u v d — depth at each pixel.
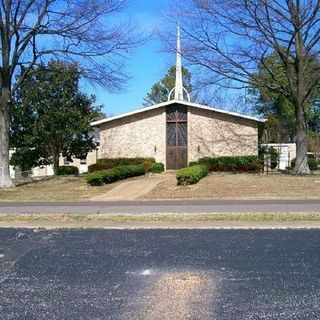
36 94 33.09
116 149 34.28
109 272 8.11
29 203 18.62
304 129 29.42
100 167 32.62
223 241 10.37
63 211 15.84
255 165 31.50
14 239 11.14
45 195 21.56
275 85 30.62
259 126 35.69
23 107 32.94
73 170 36.00
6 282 7.69
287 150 45.16
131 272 8.08
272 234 11.14
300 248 9.52
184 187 22.11
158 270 8.15
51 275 8.02
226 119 33.56
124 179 26.83
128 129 34.19
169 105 33.94
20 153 34.62
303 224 12.55
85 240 10.83
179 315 6.11
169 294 6.93
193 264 8.47
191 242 10.33
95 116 35.66
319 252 9.16
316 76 28.86
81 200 19.53
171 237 10.98
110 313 6.25
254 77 29.97
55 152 34.72
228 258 8.84
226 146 33.53
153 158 33.69
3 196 21.52
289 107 55.12
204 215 14.01
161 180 25.39
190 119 33.69
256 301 6.55
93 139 37.50
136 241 10.57
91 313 6.27
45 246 10.25
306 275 7.66
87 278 7.79
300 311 6.16
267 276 7.66
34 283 7.60
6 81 24.92
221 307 6.36
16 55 24.89
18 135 33.88
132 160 33.06
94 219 14.02
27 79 31.84
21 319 6.12
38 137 33.25
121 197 20.23
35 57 25.58
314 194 19.44
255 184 22.58
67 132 33.31
